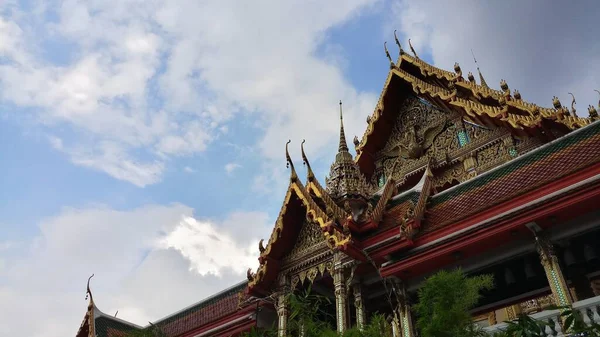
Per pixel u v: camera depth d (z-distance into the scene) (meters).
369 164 32.12
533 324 8.28
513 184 16.30
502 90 26.70
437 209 17.69
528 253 15.19
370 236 17.91
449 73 29.95
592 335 8.11
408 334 15.80
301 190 19.30
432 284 10.55
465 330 9.84
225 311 24.36
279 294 19.17
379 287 17.94
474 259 15.91
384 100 32.25
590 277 16.20
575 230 14.38
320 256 18.75
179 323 26.47
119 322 32.41
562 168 15.42
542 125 23.66
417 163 29.83
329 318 18.61
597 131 15.97
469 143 27.98
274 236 19.80
